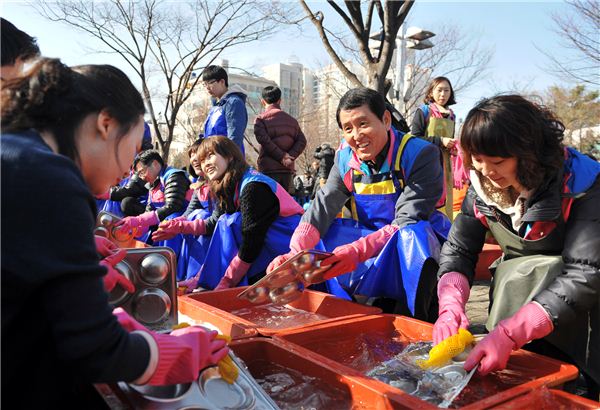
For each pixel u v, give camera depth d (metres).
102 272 0.87
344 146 2.45
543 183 1.44
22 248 0.79
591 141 18.48
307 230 2.32
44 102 0.92
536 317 1.37
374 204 2.37
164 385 1.10
